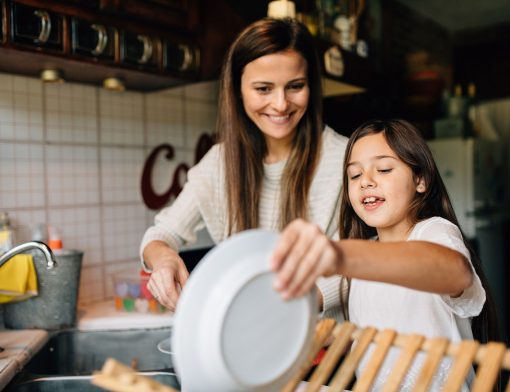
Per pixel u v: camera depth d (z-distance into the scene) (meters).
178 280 1.03
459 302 0.81
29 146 1.49
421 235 0.91
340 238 1.13
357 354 0.63
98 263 1.68
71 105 1.60
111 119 1.71
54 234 1.51
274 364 0.55
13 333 1.33
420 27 3.34
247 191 1.24
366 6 2.36
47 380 1.08
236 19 1.56
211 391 0.52
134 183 1.80
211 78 1.63
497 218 3.53
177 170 1.94
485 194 3.27
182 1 1.53
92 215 1.66
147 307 1.52
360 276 0.59
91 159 1.66
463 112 3.18
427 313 0.92
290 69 1.08
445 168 3.02
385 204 0.95
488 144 3.35
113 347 1.44
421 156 0.96
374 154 0.96
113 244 1.73
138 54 1.42
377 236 1.14
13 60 1.28
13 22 1.16
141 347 1.45
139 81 1.62
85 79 1.56
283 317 0.55
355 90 2.05
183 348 0.50
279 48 1.07
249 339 0.53
